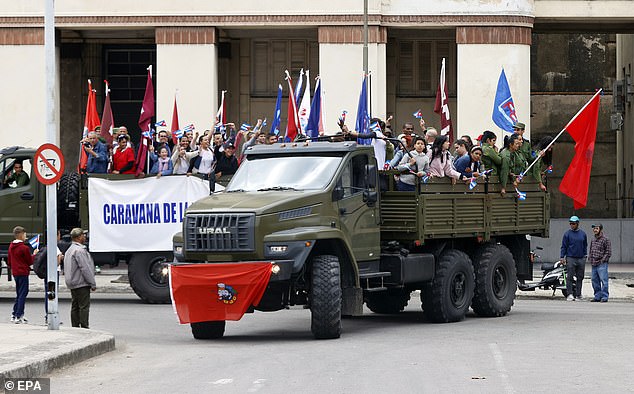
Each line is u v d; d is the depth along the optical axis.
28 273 20.59
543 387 12.51
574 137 23.61
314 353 15.67
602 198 50.94
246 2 36.59
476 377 13.26
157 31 36.72
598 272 26.89
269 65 42.12
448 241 20.98
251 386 12.65
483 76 36.78
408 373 13.61
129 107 42.81
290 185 18.16
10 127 36.59
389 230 19.83
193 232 17.45
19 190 24.48
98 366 14.55
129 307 23.77
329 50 36.56
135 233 24.48
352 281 18.12
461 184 20.78
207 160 24.78
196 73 36.69
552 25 40.75
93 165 24.86
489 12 36.66
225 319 17.17
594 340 17.31
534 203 23.16
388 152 22.80
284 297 17.75
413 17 36.75
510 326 19.77
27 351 14.59
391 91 42.31
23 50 36.62
